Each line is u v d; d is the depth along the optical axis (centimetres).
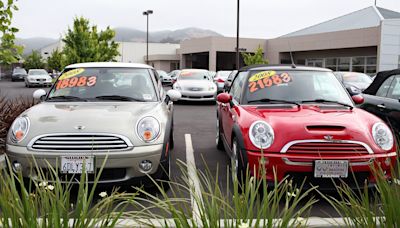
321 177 378
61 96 510
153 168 402
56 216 202
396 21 2761
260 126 404
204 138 792
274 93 505
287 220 223
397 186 253
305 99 495
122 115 425
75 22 2691
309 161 377
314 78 531
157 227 302
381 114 596
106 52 2850
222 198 237
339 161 376
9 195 219
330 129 394
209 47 4009
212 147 696
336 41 3284
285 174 386
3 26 456
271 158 384
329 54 3497
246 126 417
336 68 3438
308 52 3716
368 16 3622
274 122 408
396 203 228
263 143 392
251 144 398
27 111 448
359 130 392
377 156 381
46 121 405
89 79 536
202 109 1362
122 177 393
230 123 507
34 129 393
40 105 479
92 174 381
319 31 3838
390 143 393
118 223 251
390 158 384
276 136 391
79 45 2659
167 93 591
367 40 3003
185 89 1508
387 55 2784
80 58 2628
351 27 3553
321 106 474
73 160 377
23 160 381
